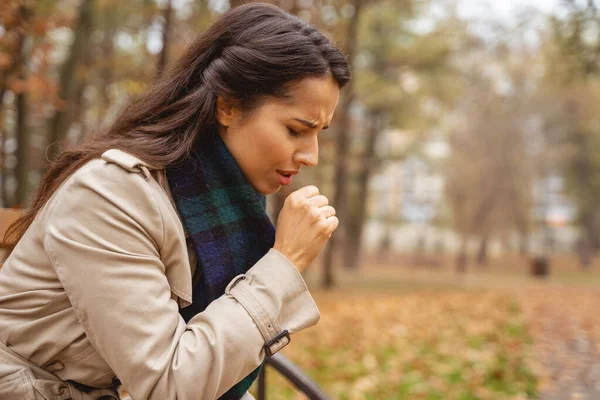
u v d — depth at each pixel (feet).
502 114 108.47
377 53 67.51
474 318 26.08
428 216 156.25
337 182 59.77
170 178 3.85
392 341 20.95
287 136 3.81
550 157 113.39
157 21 24.93
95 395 3.80
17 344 3.62
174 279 3.75
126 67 35.29
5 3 16.28
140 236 3.49
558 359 15.79
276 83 3.71
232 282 3.66
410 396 13.32
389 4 64.34
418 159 104.17
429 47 65.82
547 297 38.47
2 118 23.38
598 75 34.94
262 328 3.48
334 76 3.82
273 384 15.02
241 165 3.96
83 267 3.40
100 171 3.58
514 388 12.94
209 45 3.99
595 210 127.44
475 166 113.50
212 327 3.43
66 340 3.58
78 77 30.76
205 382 3.32
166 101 4.00
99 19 39.11
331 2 34.83
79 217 3.48
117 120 4.12
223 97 3.83
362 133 81.71
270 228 4.05
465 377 14.12
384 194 162.09
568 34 32.96
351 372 16.35
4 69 18.39
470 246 171.22
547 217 133.28
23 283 3.66
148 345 3.32
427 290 54.95
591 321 24.07
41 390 3.52
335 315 30.83
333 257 59.21
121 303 3.35
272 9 4.03
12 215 4.98
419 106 74.84
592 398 11.84
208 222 3.84
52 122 26.37
